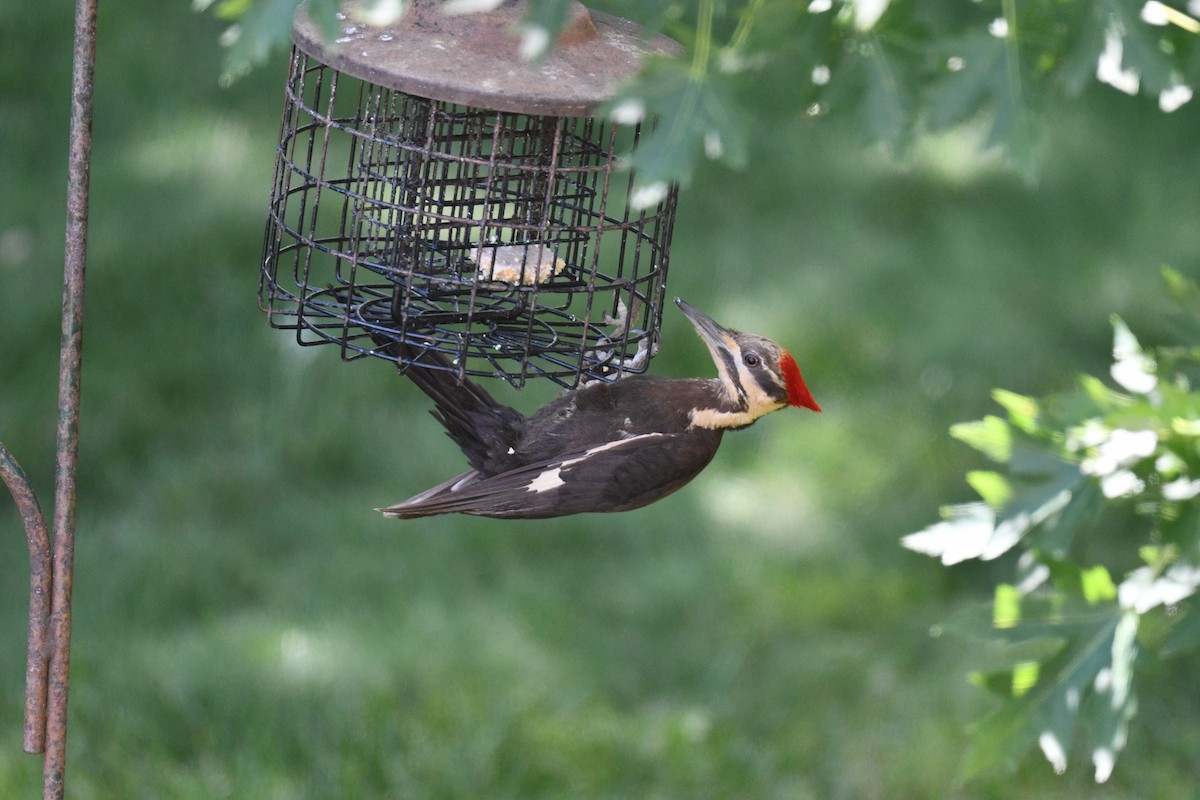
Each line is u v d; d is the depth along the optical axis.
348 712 11.18
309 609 12.42
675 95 4.64
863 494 14.12
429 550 13.17
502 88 5.74
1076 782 11.09
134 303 15.34
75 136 5.93
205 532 13.17
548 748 11.27
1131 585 6.18
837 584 13.05
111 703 11.02
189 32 20.38
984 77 5.04
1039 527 6.61
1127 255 18.02
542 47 4.36
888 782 11.17
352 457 14.11
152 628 12.06
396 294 7.21
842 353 15.78
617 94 4.65
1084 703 6.16
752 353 7.77
